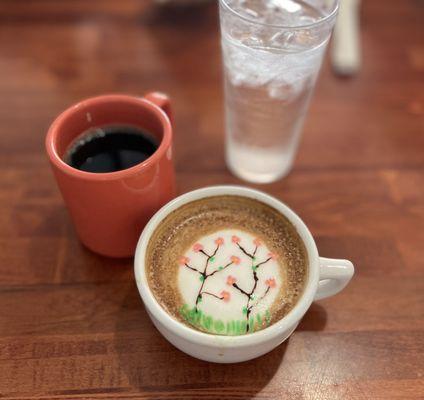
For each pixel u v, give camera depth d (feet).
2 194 1.39
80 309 1.16
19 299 1.18
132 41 1.87
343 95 1.70
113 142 1.22
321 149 1.53
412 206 1.39
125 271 1.23
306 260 1.05
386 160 1.51
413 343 1.12
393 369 1.08
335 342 1.12
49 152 1.06
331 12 1.21
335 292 1.09
